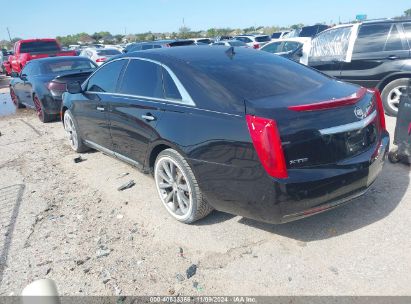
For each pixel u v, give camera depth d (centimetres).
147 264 320
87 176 529
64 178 529
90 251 346
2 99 1423
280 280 288
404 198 387
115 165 563
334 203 308
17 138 782
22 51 1733
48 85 865
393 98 703
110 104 464
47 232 385
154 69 402
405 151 456
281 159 281
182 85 359
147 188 470
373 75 706
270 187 287
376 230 337
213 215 387
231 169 307
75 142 626
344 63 737
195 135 331
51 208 438
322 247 321
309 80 369
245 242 337
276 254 317
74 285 302
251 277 294
